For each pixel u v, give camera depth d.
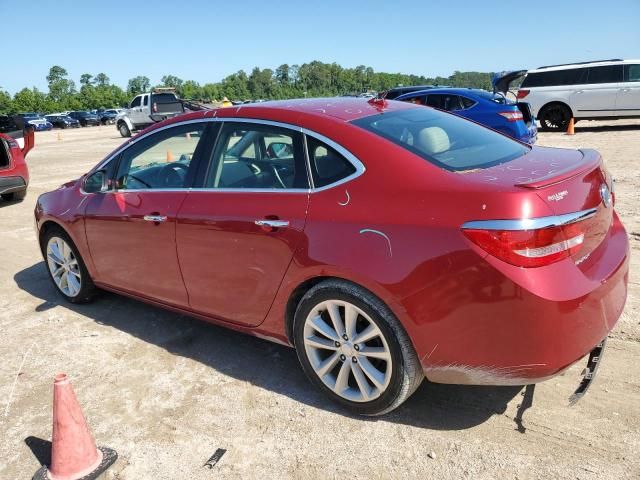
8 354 3.98
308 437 2.89
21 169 9.23
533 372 2.45
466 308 2.47
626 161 10.25
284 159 3.13
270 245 3.06
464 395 3.13
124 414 3.18
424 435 2.83
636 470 2.48
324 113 3.20
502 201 2.40
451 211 2.50
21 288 5.34
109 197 4.12
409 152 2.82
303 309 3.02
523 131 11.87
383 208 2.69
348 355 2.94
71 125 53.56
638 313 3.90
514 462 2.59
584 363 3.34
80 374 3.65
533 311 2.35
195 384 3.45
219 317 3.56
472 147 3.14
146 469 2.74
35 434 3.08
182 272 3.64
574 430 2.77
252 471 2.68
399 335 2.69
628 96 15.80
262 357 3.74
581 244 2.54
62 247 4.73
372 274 2.65
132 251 3.96
